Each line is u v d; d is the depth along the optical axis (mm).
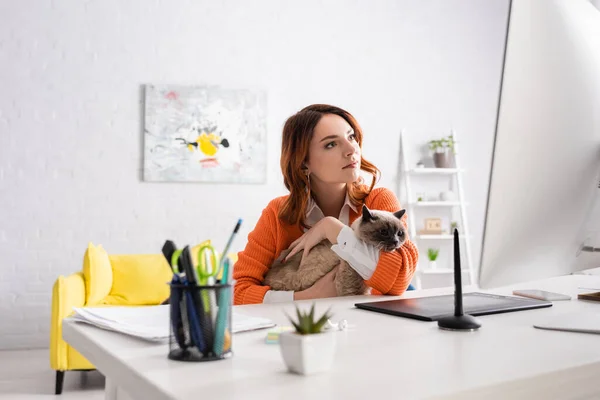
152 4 4883
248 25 5105
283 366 708
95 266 3805
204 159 4914
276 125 5145
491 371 667
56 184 4660
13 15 4594
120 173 4789
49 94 4656
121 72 4805
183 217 4902
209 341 736
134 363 725
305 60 5246
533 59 972
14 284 4555
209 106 4938
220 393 595
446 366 693
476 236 5676
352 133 1730
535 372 662
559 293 1367
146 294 4121
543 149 985
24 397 3246
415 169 5355
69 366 3332
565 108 987
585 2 1021
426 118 5574
